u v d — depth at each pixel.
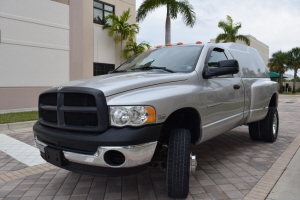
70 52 12.44
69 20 12.34
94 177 3.89
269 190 3.34
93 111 2.67
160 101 2.81
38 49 11.30
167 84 3.14
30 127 7.80
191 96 3.20
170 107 2.90
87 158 2.69
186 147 2.99
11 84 10.55
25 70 10.94
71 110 2.80
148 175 3.95
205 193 3.29
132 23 18.14
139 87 2.91
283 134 6.73
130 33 16.55
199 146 5.60
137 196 3.23
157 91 2.93
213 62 3.98
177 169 2.97
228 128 4.20
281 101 19.97
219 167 4.27
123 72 3.95
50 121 3.18
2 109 10.34
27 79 11.02
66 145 2.84
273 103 5.89
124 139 2.55
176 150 2.99
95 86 2.81
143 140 2.64
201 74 3.57
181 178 2.97
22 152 5.23
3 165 4.48
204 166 4.32
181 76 3.32
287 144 5.69
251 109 4.78
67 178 3.86
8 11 10.34
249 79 4.88
